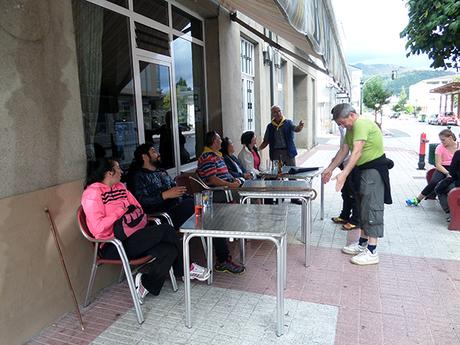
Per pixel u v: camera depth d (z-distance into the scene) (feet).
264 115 27.99
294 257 12.44
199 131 18.94
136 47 13.12
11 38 7.67
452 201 14.70
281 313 7.89
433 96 229.66
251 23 23.77
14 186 7.75
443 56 12.85
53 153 8.69
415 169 30.42
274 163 16.71
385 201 11.48
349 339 7.83
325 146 55.57
